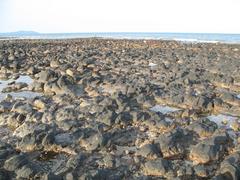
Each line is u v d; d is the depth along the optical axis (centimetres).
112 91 2255
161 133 1495
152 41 8162
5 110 1834
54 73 2606
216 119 1773
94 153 1287
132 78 2684
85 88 2303
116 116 1622
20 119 1655
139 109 1836
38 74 2773
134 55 4238
